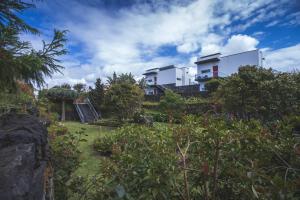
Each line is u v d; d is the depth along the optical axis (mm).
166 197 1979
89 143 8219
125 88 14664
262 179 1836
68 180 3221
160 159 2229
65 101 20141
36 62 1980
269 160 2086
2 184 1138
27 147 1484
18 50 2021
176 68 43812
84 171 4520
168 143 2508
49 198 2074
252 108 9797
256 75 10047
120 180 2221
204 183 2055
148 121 12383
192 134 2373
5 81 2150
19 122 2072
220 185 2119
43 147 1856
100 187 2488
